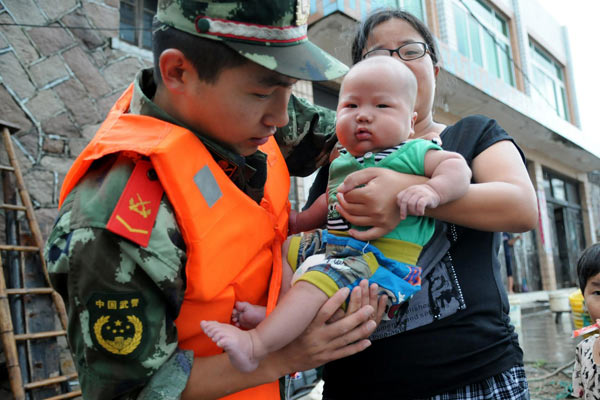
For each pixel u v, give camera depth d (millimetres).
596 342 2270
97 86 4289
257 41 1039
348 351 1181
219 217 1106
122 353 977
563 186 14617
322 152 1729
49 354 3174
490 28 10938
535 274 12289
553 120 10766
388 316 1271
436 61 1753
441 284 1331
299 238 1443
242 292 1190
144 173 1057
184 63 1073
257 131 1152
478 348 1278
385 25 1684
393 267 1250
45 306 3289
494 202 1226
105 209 1002
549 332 7344
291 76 1030
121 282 981
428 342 1293
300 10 1114
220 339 1023
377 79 1352
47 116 3961
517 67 10789
